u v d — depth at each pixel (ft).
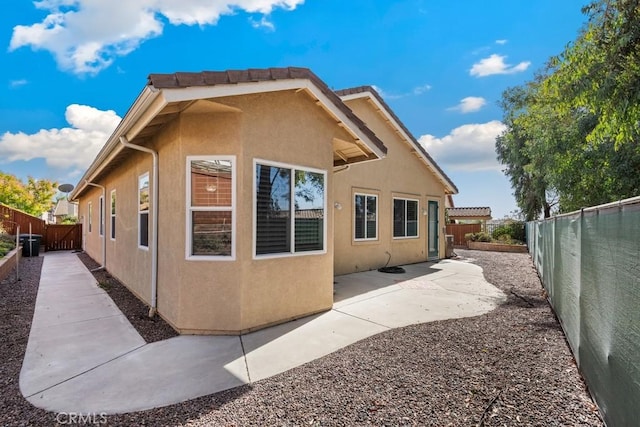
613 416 8.61
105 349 14.79
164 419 9.58
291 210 19.01
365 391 11.05
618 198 27.96
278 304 18.22
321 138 20.85
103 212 39.27
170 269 17.92
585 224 12.46
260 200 17.53
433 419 9.45
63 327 17.72
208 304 16.71
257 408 10.12
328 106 19.89
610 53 17.44
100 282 29.55
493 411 9.79
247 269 16.81
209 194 16.84
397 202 41.68
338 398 10.63
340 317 19.56
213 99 15.52
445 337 16.11
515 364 13.03
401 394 10.83
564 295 16.87
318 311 20.43
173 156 17.67
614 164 27.94
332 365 13.09
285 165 18.61
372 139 22.95
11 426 9.28
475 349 14.58
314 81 18.76
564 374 12.17
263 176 17.67
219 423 9.37
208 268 16.71
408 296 24.89
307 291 19.77
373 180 37.83
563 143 32.86
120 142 20.24
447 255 53.01
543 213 66.23
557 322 18.61
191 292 16.80
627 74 16.87
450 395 10.73
